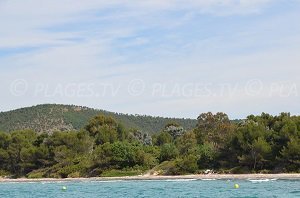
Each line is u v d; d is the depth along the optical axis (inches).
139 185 3636.8
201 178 4143.7
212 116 5890.8
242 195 2484.0
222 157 4483.3
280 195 2400.3
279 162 4119.1
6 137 6205.7
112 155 5036.9
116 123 6653.5
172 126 7308.1
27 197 2994.6
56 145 5669.3
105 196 2797.7
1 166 6028.5
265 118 4739.2
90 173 5073.8
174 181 3951.8
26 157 5689.0
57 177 5221.5
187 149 5083.7
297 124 4227.4
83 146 5679.1
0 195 3206.2
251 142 4254.4
